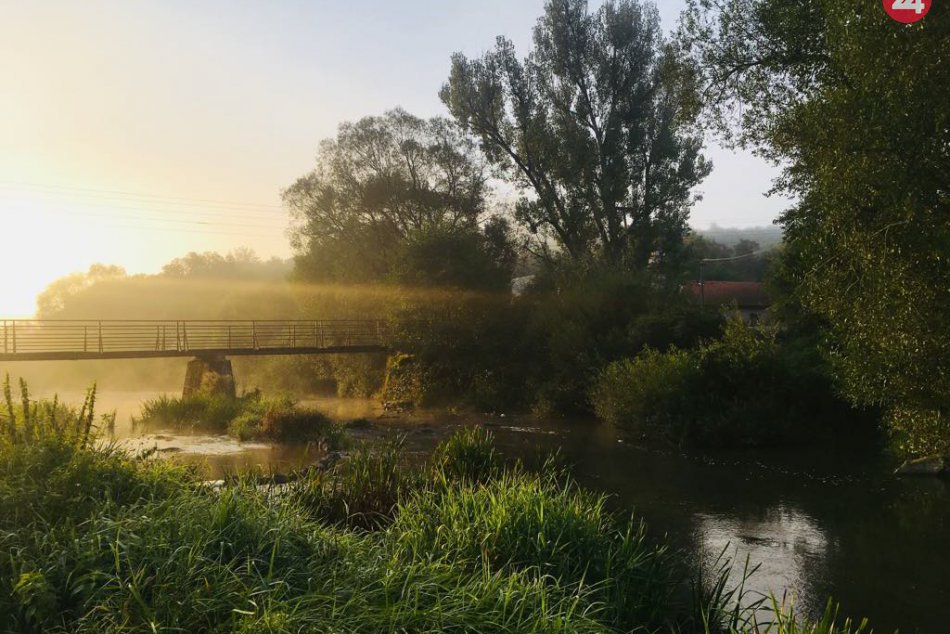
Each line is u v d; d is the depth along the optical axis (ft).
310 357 139.74
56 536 15.90
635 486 43.91
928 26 29.55
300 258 144.25
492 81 119.85
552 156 114.62
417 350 106.01
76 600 13.79
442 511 22.82
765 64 50.62
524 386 96.43
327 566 16.17
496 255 130.31
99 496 18.70
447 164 138.41
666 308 88.07
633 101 113.60
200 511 17.63
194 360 102.68
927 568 28.43
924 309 30.96
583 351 87.97
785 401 64.49
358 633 13.46
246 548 16.12
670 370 66.90
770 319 85.20
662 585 21.39
